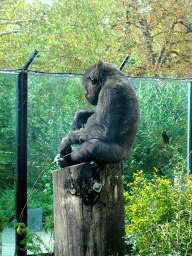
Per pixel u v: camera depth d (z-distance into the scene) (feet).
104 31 48.80
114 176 12.67
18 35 47.34
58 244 12.84
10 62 49.06
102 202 12.21
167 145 23.29
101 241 12.17
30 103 19.76
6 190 17.61
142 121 23.56
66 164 13.42
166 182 14.47
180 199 13.06
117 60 48.57
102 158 12.26
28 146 19.85
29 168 20.02
